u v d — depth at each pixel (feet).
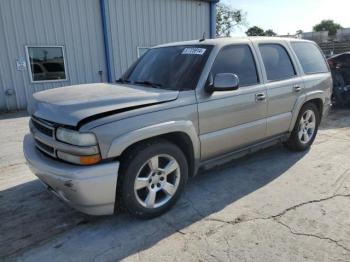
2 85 32.71
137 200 9.91
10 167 15.60
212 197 11.87
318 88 16.58
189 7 45.32
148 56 14.25
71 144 8.83
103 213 9.37
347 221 9.93
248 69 13.12
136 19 40.34
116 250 8.91
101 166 8.82
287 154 16.37
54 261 8.53
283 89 14.29
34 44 33.60
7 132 22.97
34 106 10.80
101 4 37.06
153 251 8.81
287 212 10.57
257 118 13.32
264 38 14.52
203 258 8.43
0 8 31.22
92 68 38.14
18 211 11.17
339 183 12.73
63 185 8.84
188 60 12.04
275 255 8.43
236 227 9.80
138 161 9.62
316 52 17.60
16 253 8.88
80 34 36.45
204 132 11.39
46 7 33.68
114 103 9.44
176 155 10.60
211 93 11.39
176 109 10.35
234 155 13.11
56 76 35.78
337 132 20.70
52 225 10.25
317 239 9.06
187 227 9.91
